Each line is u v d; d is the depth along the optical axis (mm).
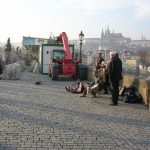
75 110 12680
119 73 14195
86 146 7934
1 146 7723
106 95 16891
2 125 9820
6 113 11695
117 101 14148
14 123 10141
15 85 21266
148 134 9258
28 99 15086
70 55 27266
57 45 35500
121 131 9516
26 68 44469
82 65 27062
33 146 7801
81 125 10133
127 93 15023
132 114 12180
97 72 16656
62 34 30781
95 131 9422
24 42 56906
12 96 15953
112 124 10406
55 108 12953
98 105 14016
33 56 56000
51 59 31672
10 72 26234
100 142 8312
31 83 23062
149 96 13258
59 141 8289
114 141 8438
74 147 7824
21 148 7613
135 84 15781
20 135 8742
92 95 16266
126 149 7777
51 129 9508
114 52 14375
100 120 10961
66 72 26297
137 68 22828
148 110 13047
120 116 11742
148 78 16219
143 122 10828
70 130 9453
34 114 11633
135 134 9211
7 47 57500
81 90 17562
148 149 7816
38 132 9109
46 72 35531
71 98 15812
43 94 17000
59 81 25406
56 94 17125
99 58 17906
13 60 48625
